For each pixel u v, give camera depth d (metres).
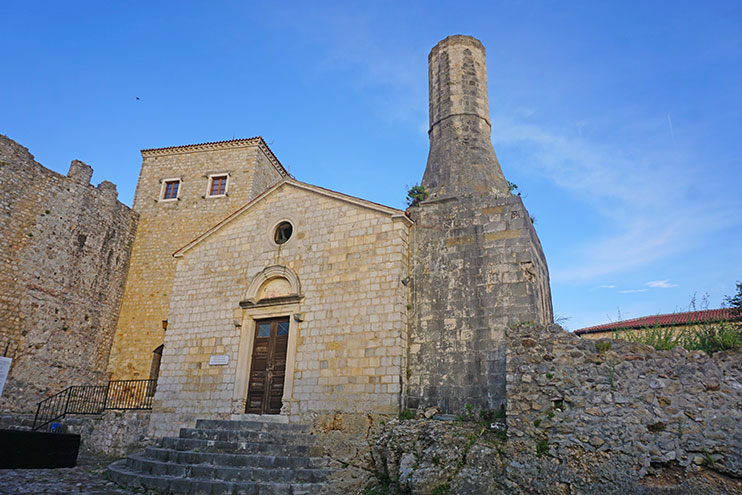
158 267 27.27
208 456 11.77
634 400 8.99
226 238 18.09
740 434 8.20
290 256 16.44
